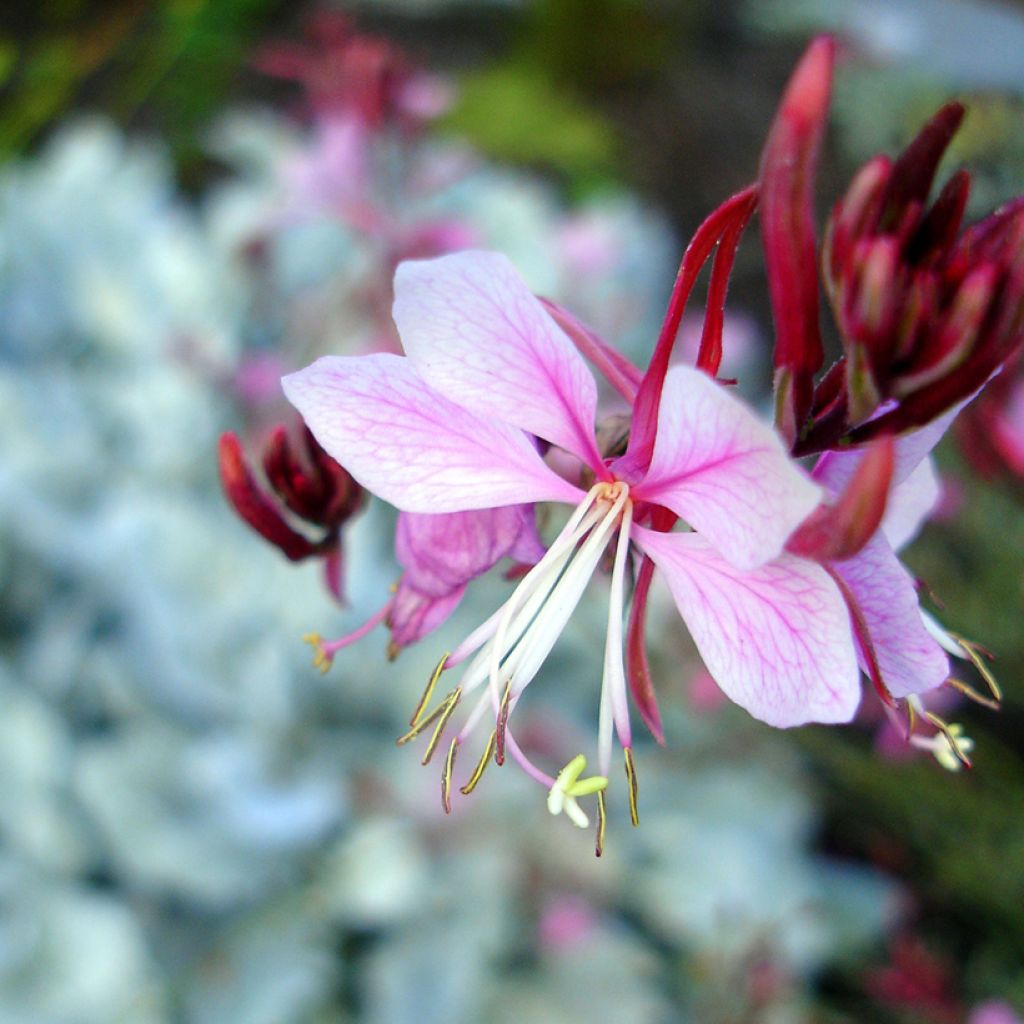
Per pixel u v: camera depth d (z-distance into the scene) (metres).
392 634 0.07
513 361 0.07
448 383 0.07
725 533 0.06
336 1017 0.18
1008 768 0.20
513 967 0.19
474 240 0.20
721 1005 0.18
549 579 0.07
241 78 0.46
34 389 0.23
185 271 0.25
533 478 0.07
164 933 0.18
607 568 0.08
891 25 0.47
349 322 0.21
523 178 0.43
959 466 0.22
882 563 0.07
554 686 0.21
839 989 0.22
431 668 0.20
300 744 0.19
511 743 0.07
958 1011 0.20
